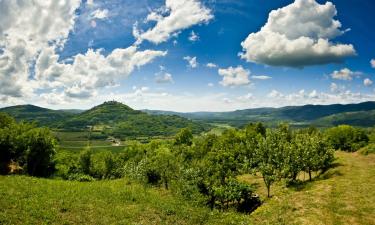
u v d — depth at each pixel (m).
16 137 75.00
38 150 78.25
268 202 43.25
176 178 62.19
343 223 29.66
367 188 40.62
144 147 133.00
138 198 45.22
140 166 70.94
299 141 62.72
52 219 30.36
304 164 54.81
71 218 31.75
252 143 69.56
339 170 56.31
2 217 28.45
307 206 35.56
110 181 75.69
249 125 118.06
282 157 55.28
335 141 104.62
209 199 50.06
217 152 65.81
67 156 119.12
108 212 35.28
